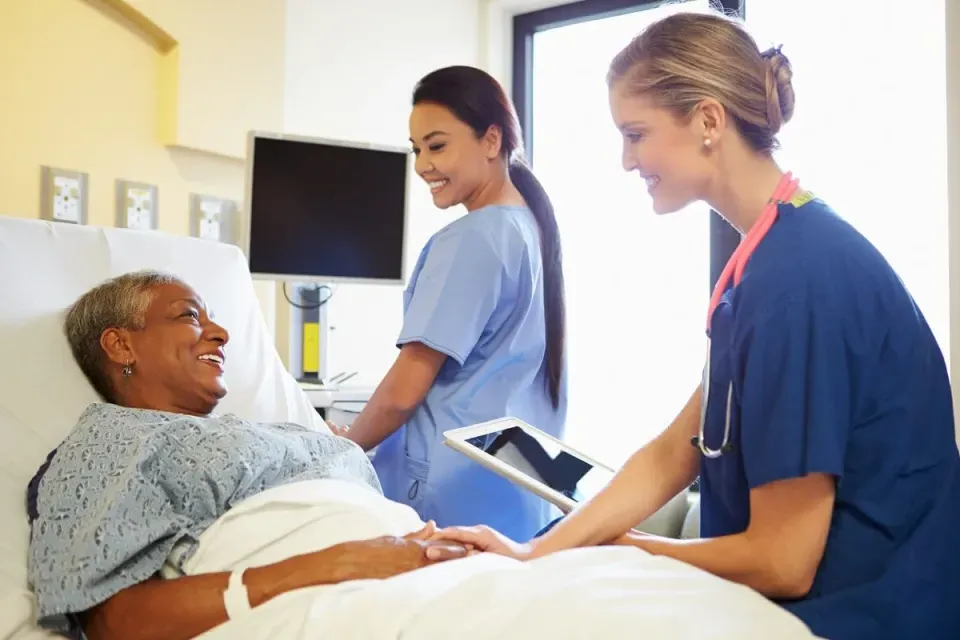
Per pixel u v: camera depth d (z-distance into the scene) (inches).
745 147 43.5
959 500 41.2
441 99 69.0
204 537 48.5
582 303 135.3
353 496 51.8
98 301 59.4
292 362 104.9
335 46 121.2
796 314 39.7
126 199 94.0
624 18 135.0
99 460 49.6
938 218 100.3
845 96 107.0
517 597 38.3
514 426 59.2
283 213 99.3
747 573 41.0
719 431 44.0
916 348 40.8
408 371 67.4
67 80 88.7
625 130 45.7
